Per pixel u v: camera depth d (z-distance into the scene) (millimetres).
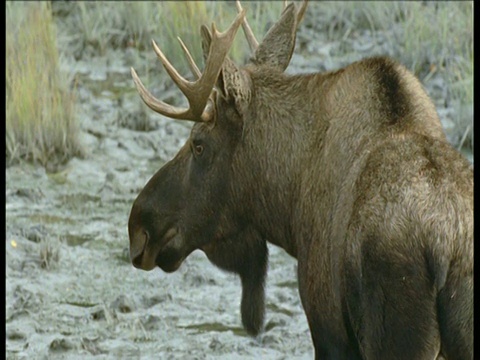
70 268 21375
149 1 32594
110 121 27531
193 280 20891
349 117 14477
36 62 27688
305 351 18578
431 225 12891
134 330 19188
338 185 14258
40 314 19703
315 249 14516
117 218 23406
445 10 30797
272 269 21219
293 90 15070
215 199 15531
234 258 15922
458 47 28953
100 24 32281
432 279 12914
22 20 30078
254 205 15383
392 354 13102
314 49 30953
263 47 15625
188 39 30828
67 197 24281
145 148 26438
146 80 29750
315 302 14469
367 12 32062
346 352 14258
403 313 13000
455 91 27125
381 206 13172
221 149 15289
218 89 15008
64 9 33281
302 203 14797
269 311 19812
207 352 18500
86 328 19312
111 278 21094
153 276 21141
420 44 29922
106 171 25469
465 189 13102
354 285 13312
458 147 25500
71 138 25984
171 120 27547
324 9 32594
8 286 20594
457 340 12922
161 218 15859
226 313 19891
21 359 18281
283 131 14992
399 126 14078
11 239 22109
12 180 24969
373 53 30703
